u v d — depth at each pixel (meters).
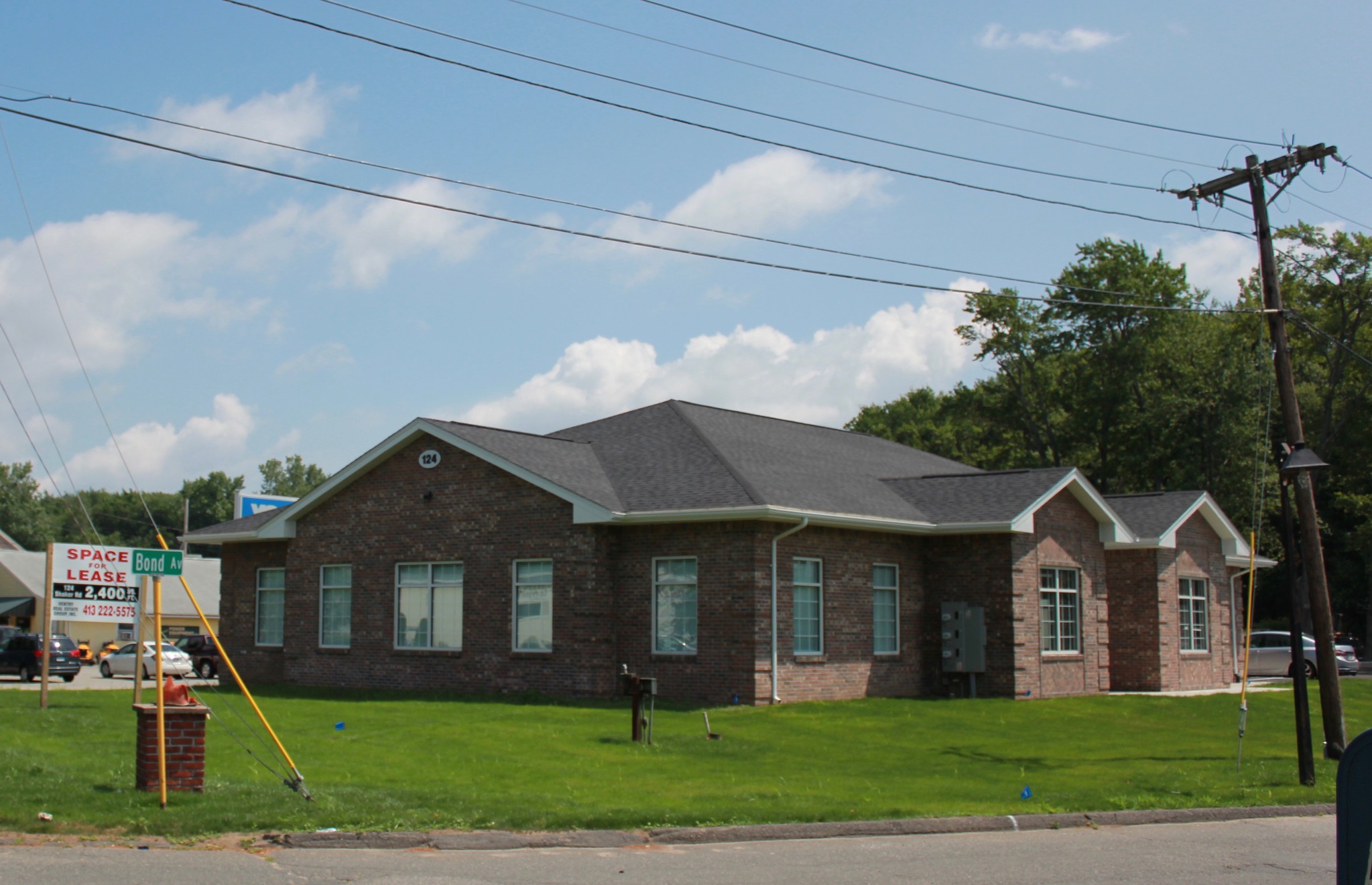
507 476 27.81
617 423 32.31
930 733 21.91
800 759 18.39
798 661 25.84
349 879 9.86
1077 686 30.33
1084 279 60.41
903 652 28.66
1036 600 29.03
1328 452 59.47
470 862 10.83
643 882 10.06
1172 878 10.62
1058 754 20.03
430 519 29.02
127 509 132.88
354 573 30.20
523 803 13.30
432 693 27.59
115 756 15.73
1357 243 54.88
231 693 27.98
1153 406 58.22
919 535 29.59
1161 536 32.25
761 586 25.09
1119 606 33.41
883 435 84.94
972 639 28.53
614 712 23.30
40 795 12.54
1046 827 13.71
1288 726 25.16
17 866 9.91
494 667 27.53
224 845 11.11
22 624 62.34
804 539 26.39
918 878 10.43
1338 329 56.16
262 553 33.78
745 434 31.66
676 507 25.78
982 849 12.03
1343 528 66.00
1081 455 65.25
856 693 27.22
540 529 27.16
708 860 11.23
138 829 11.45
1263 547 55.28
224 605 34.31
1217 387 55.22
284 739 18.45
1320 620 20.64
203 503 133.75
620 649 26.59
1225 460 55.06
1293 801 15.82
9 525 112.00
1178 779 17.48
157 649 12.98
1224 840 13.03
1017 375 63.81
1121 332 59.97
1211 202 21.62
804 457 31.53
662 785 15.47
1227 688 35.16
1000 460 70.06
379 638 29.53
